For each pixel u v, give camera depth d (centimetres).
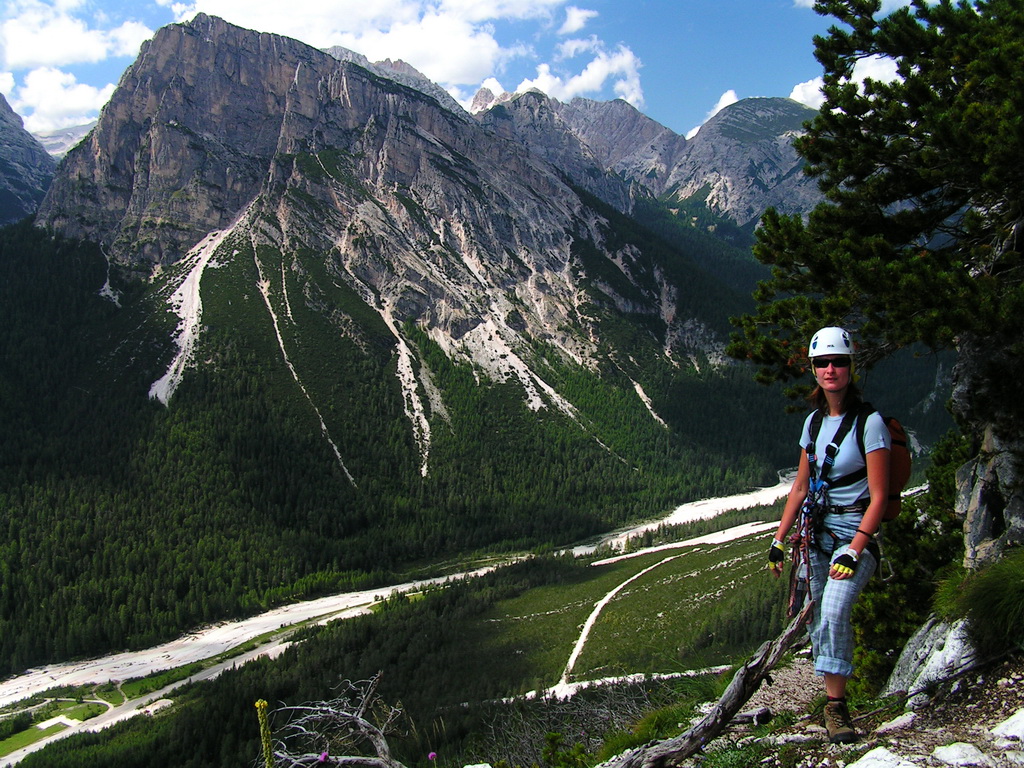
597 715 1375
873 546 682
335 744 852
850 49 1664
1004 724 616
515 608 11350
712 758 777
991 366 1193
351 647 10106
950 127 1308
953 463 1644
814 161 1691
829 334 712
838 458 698
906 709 774
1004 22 1482
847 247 1425
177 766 7469
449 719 4662
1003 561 845
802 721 820
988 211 1395
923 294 1195
